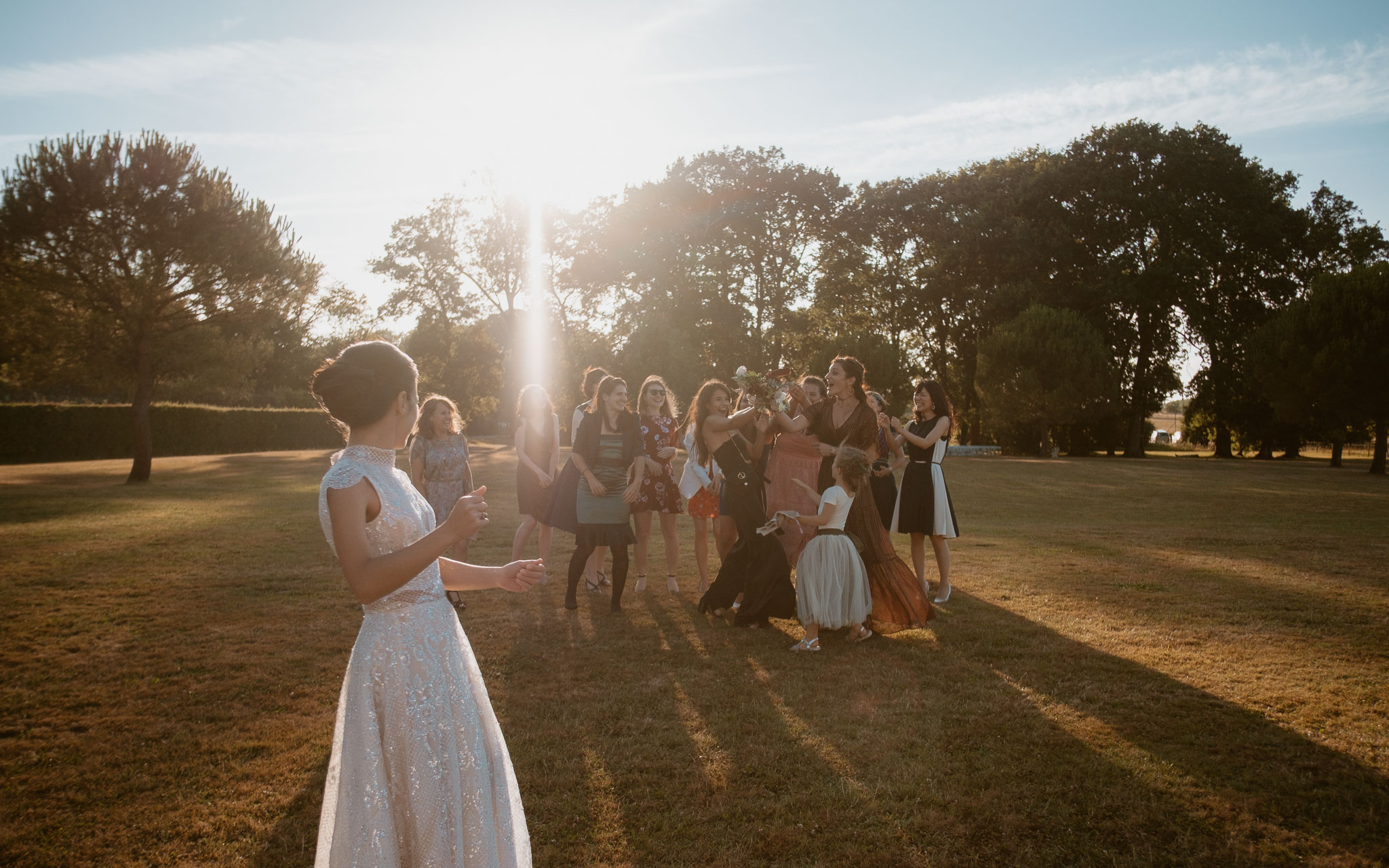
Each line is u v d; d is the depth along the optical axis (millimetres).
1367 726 3615
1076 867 2539
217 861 2574
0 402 26047
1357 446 46250
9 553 7969
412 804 1736
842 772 3188
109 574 6965
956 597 6320
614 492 5855
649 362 31047
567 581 6789
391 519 1796
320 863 1758
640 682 4254
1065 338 32250
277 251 18609
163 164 17031
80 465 22141
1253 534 9836
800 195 34719
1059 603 6086
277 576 6887
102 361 16781
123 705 3922
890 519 6547
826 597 4863
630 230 34562
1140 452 36125
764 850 2627
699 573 7004
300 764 3271
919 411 6520
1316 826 2771
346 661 4578
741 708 3865
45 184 16375
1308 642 4980
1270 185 34500
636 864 2541
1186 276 32969
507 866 1843
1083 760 3277
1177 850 2625
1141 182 34344
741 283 35875
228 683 4223
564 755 3330
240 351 19094
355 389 1788
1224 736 3520
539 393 7203
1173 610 5828
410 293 35906
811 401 6965
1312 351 25266
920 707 3885
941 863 2557
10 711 3832
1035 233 34031
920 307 38219
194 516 10828
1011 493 15484
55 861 2570
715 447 5742
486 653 4773
